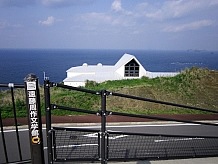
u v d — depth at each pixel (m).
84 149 5.48
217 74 22.25
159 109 14.00
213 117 12.19
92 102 14.28
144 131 9.02
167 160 4.35
